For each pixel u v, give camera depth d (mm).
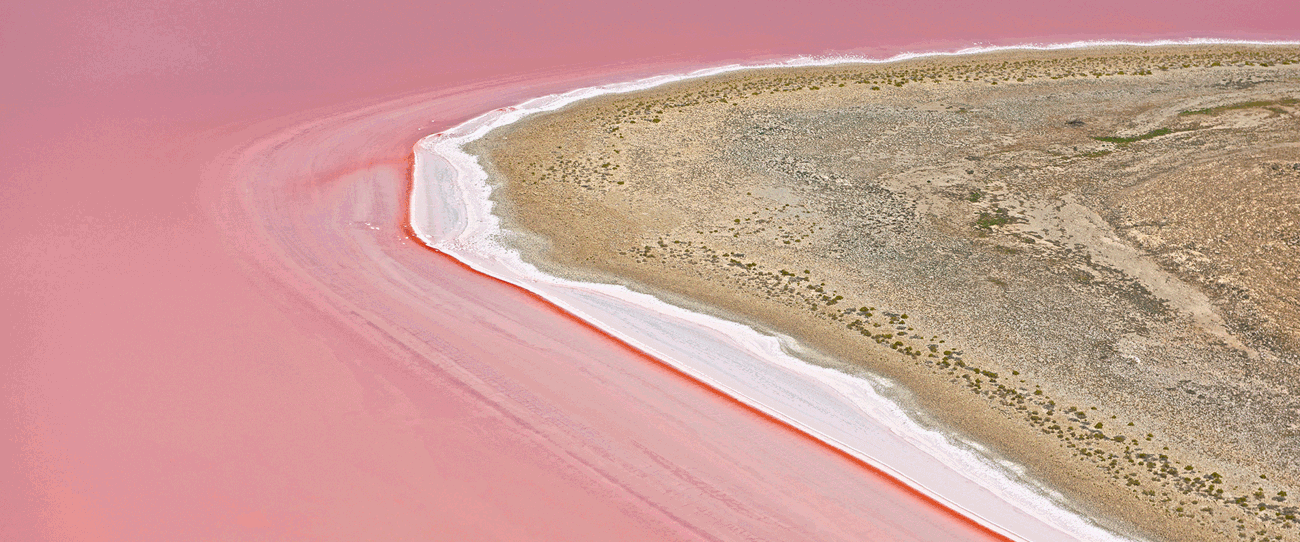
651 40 77750
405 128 62312
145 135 61938
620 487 32719
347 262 45969
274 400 36719
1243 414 33844
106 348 39938
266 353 39406
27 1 82562
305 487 32719
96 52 75000
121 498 32406
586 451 34188
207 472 33406
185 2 84688
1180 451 32312
